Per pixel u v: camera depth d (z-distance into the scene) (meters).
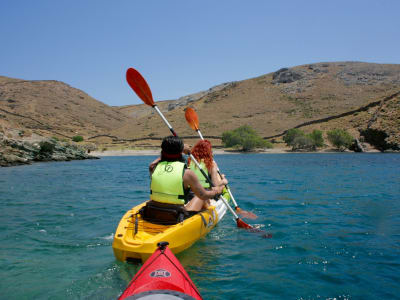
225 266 3.68
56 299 2.87
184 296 1.95
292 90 155.75
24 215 6.41
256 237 4.85
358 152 70.38
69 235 4.96
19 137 36.25
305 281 3.26
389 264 3.70
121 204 7.73
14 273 3.45
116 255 3.63
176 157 3.95
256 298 2.88
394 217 6.11
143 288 2.16
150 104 5.68
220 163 31.69
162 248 2.90
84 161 39.38
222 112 149.62
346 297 2.90
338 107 126.44
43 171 20.52
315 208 7.04
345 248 4.29
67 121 183.62
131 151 77.94
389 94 99.69
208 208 5.09
